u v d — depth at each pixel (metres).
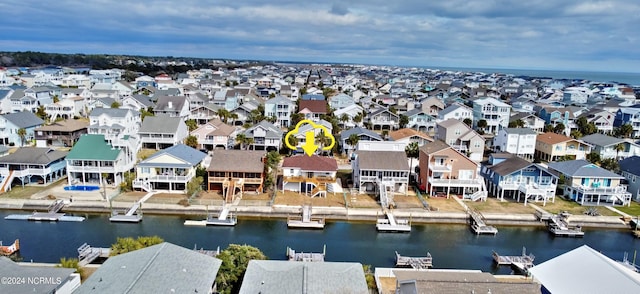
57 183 58.44
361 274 29.89
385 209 52.62
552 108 110.00
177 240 44.56
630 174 61.59
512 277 36.88
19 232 45.31
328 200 55.31
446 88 197.50
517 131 81.44
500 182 57.66
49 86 126.38
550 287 30.72
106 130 75.88
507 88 199.88
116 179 57.81
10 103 104.44
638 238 49.25
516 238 48.38
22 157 57.69
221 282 31.05
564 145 77.62
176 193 55.72
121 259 29.94
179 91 136.12
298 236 46.69
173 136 77.62
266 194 56.38
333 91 171.50
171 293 25.59
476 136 79.62
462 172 58.62
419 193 58.38
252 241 45.03
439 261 42.16
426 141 78.44
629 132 96.12
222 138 78.50
